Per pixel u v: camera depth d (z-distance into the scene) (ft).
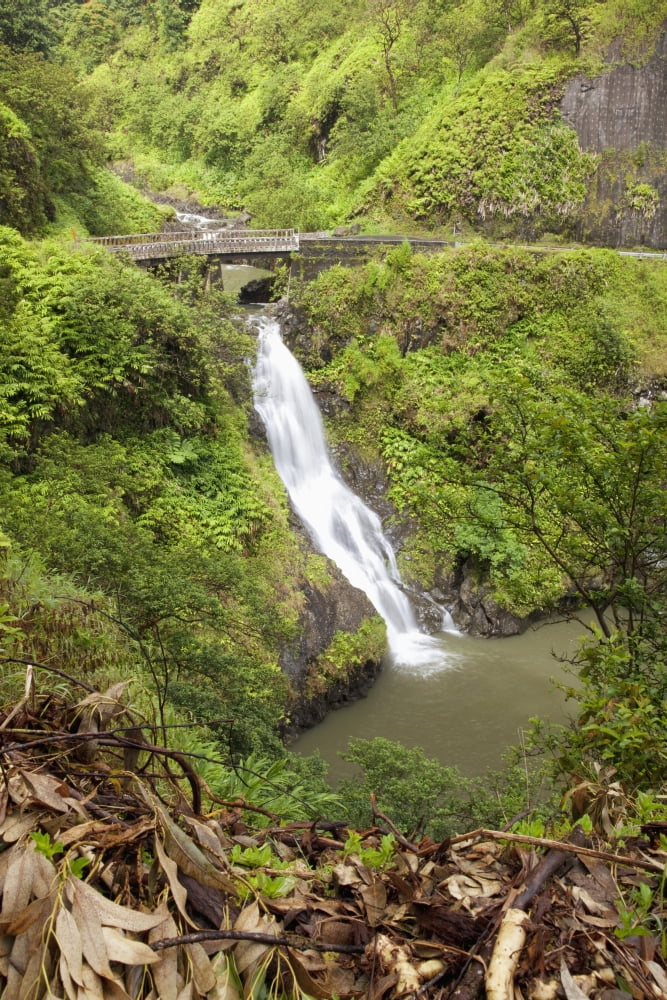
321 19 139.54
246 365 66.33
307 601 53.01
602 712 10.35
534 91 100.53
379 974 4.71
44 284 51.13
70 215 83.56
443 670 55.67
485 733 47.65
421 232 100.83
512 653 58.39
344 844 6.15
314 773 25.71
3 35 125.08
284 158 121.90
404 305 76.59
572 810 6.63
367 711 50.06
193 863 4.84
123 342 50.62
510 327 78.84
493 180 98.37
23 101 81.46
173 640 25.79
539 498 23.48
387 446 71.72
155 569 27.32
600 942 4.77
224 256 78.59
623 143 99.35
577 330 77.97
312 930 4.98
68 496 40.22
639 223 99.45
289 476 67.26
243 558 50.42
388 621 61.21
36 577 18.52
